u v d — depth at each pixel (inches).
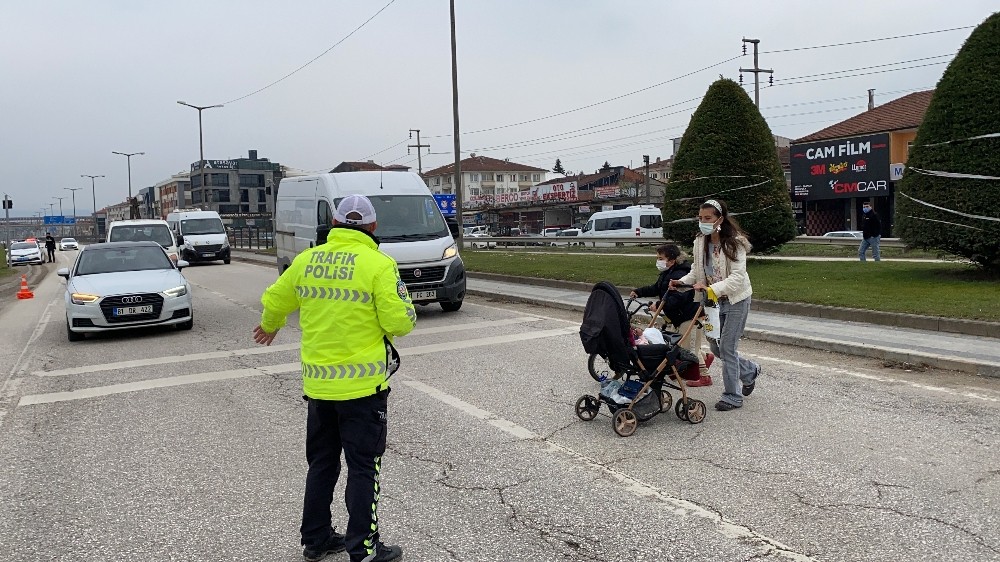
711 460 214.4
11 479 215.9
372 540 152.7
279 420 271.3
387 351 157.1
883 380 304.3
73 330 457.4
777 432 238.7
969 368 312.7
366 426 151.7
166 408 293.1
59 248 3344.0
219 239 1398.9
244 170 4473.4
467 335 444.1
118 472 219.1
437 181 4089.6
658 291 314.0
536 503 187.0
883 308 428.8
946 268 615.5
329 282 151.6
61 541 172.6
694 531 167.6
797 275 623.5
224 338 459.5
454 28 1081.4
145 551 166.4
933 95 562.6
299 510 187.8
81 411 292.5
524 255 1083.3
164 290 473.1
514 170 4060.0
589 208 2544.3
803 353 364.5
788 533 165.0
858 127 1528.1
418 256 512.4
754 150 735.7
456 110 1106.7
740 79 1658.5
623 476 204.1
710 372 331.9
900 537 161.3
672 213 767.7
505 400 290.4
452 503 188.7
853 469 202.8
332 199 549.6
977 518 169.8
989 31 532.7
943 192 541.6
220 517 184.2
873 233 741.9
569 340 419.2
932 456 211.3
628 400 241.3
